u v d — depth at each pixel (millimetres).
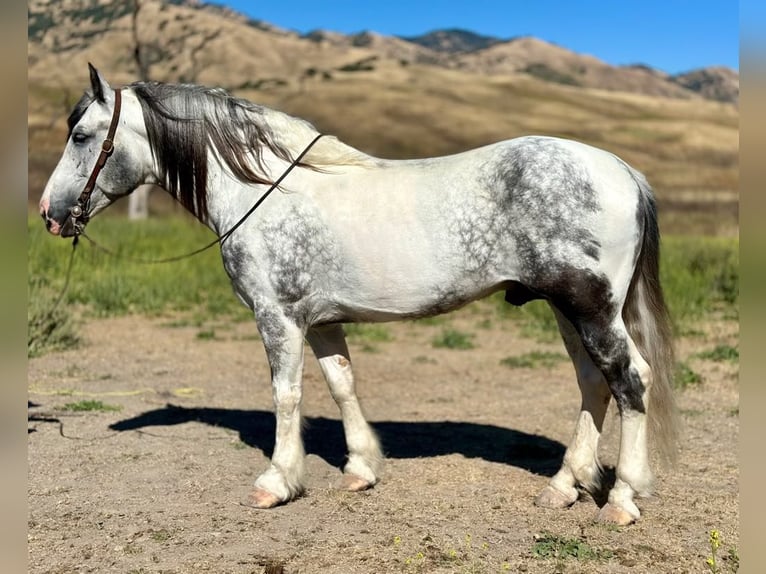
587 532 4094
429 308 4355
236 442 5820
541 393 7543
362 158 4551
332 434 6160
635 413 4125
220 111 4637
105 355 9258
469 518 4312
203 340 10336
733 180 54906
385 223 4289
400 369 8734
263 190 4539
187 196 4746
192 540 4027
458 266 4223
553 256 4008
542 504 4477
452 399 7340
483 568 3662
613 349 4070
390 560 3760
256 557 3818
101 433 6027
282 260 4406
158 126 4664
